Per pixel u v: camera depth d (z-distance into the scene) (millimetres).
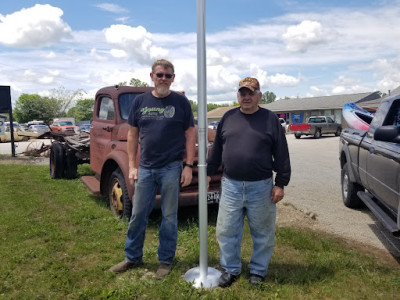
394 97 4793
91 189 5941
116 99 5855
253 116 3176
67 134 9844
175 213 3617
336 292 3236
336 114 37875
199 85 3275
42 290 3318
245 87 3035
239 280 3416
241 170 3166
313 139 25219
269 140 3139
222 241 3375
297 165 11930
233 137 3189
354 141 5723
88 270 3719
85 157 8578
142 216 3623
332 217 5758
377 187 4656
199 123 3311
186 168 3555
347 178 6242
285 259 3975
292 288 3273
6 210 5949
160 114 3457
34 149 15125
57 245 4391
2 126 26125
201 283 3318
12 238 4652
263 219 3268
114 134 5746
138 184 3566
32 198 6746
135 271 3688
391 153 4059
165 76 3391
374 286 3365
